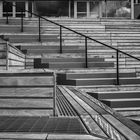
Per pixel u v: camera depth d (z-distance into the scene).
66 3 27.05
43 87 5.02
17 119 4.67
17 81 5.04
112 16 27.56
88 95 7.62
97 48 14.49
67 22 17.05
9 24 16.97
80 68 10.96
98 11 26.75
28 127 4.09
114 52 14.48
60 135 3.66
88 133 3.75
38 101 5.02
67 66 11.15
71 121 4.48
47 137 3.57
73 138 3.51
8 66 7.74
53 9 26.98
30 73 5.04
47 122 4.41
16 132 3.82
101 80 9.56
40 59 11.35
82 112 5.14
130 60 14.08
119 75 10.20
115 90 9.12
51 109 5.00
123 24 17.92
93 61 11.83
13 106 5.04
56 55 12.44
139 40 16.47
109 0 27.34
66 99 6.76
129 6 27.77
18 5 25.19
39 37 14.47
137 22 18.47
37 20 17.22
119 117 4.89
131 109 7.70
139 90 9.12
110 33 16.44
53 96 5.02
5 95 5.05
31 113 5.02
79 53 12.85
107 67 11.62
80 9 26.78
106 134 3.69
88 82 9.49
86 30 16.64
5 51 7.58
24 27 16.22
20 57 10.79
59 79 10.09
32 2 25.58
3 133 3.77
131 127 4.15
